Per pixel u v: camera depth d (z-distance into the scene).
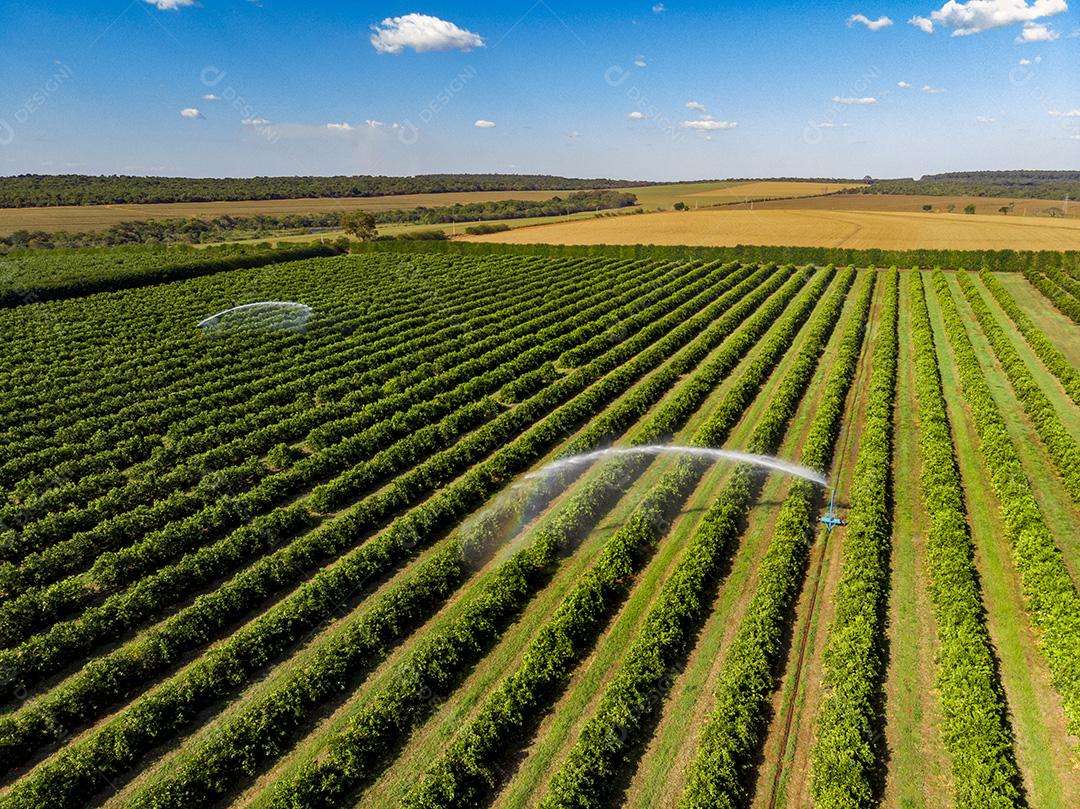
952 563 24.92
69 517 31.30
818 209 190.50
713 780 17.41
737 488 31.44
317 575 26.69
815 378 49.59
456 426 41.56
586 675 21.92
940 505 29.33
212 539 31.05
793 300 76.50
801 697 20.72
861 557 26.00
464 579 27.28
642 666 21.30
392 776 18.75
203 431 42.66
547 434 39.38
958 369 49.88
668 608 23.52
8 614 24.66
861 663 20.80
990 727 18.31
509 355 56.91
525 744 19.52
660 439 39.88
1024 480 31.00
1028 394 41.97
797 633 23.34
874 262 98.50
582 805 17.12
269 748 19.34
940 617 23.09
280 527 30.62
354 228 137.25
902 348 55.91
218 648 23.25
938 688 20.56
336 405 45.09
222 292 84.00
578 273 98.50
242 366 54.38
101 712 21.45
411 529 29.30
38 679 22.89
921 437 37.84
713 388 48.47
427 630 24.47
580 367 53.88
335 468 36.94
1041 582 23.73
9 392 47.31
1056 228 130.75
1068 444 34.03
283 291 84.88
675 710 20.39
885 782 17.88
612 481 33.19
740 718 19.23
